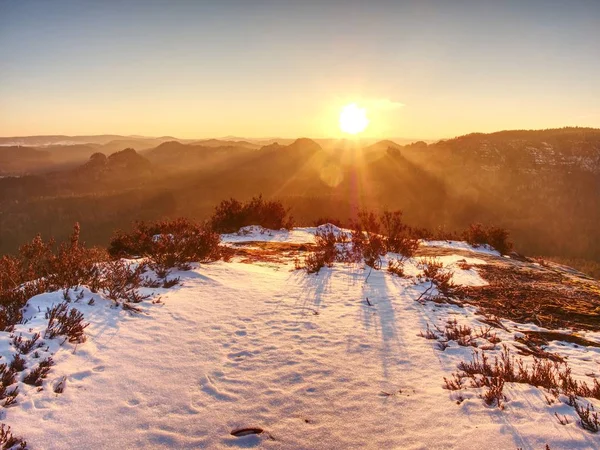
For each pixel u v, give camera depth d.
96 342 4.03
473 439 2.72
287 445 2.71
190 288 6.23
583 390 3.31
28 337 3.75
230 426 2.90
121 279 5.77
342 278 7.32
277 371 3.75
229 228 14.38
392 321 5.18
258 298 5.98
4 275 5.53
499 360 4.05
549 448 2.56
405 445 2.71
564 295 6.81
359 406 3.18
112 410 3.00
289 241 12.41
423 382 3.59
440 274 7.52
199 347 4.20
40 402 2.96
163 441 2.71
